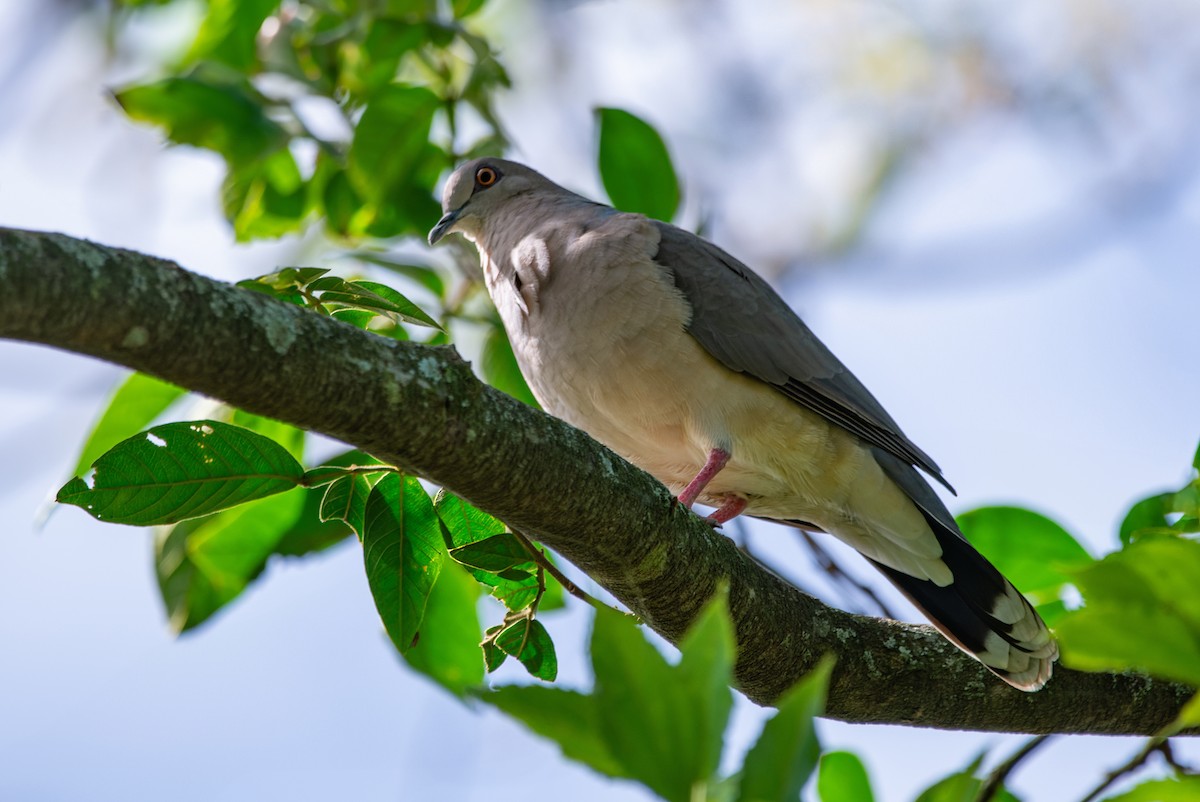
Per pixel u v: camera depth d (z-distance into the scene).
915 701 7.49
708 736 3.53
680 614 6.72
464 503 6.75
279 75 10.31
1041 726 7.59
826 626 7.33
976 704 7.52
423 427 5.39
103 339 4.61
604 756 3.87
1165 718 7.59
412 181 10.60
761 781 3.53
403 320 6.24
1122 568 3.86
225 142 9.53
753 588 6.93
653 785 3.53
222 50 10.23
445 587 8.47
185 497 6.00
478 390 5.56
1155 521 7.08
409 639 6.52
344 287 6.14
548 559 6.45
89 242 4.59
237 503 6.13
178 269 4.77
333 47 10.35
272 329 4.95
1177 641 3.82
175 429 5.86
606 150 9.85
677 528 6.47
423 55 10.31
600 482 6.03
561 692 3.89
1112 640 3.83
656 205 9.97
